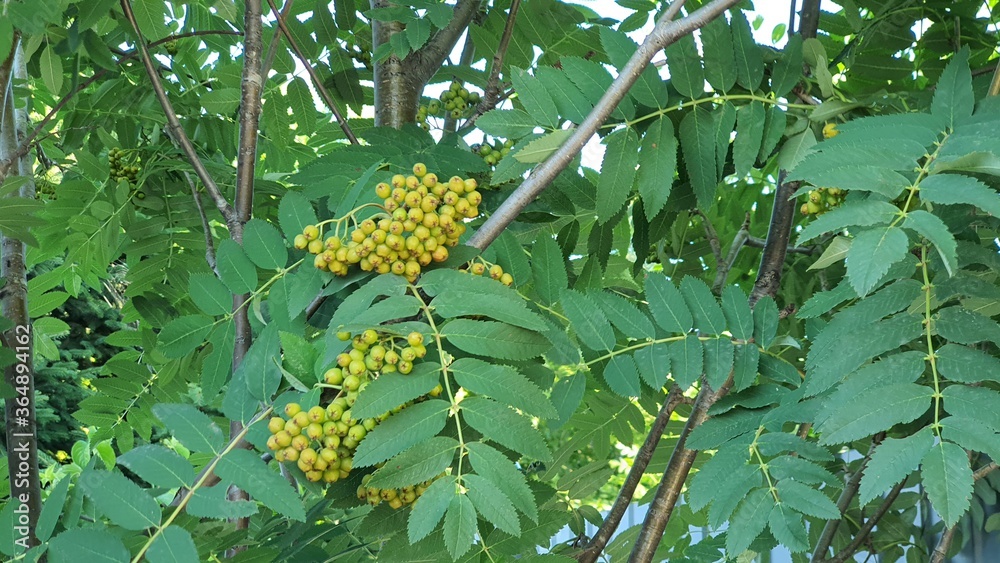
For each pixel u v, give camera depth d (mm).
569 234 906
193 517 678
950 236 598
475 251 703
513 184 894
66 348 3682
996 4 975
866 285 593
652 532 837
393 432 624
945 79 688
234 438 660
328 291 695
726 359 742
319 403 652
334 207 812
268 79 1064
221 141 1198
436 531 662
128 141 1158
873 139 667
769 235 919
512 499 622
